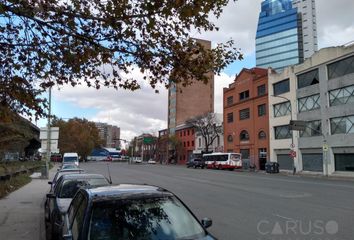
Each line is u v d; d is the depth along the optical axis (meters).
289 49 133.25
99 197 5.06
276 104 57.72
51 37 8.32
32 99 10.00
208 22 7.89
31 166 44.53
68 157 45.72
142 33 7.97
